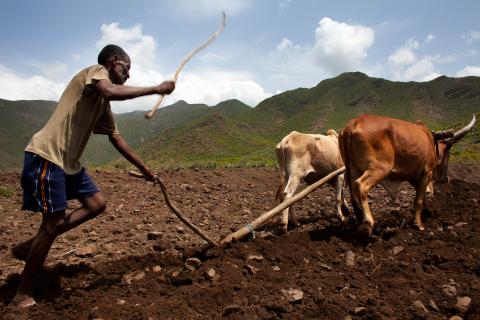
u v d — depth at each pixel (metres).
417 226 6.43
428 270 4.79
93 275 4.74
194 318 3.75
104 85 3.77
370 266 4.95
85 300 4.10
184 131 114.50
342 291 4.21
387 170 5.83
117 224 7.32
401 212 7.48
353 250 5.46
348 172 6.14
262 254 5.14
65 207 3.89
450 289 4.15
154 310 3.80
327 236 6.06
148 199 9.52
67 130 3.89
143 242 6.22
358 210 5.95
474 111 154.38
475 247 5.36
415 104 166.88
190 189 11.15
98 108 4.02
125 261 5.10
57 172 3.82
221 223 7.66
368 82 189.00
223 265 4.64
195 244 6.12
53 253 5.73
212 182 12.52
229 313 3.76
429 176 6.50
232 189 11.66
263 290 4.17
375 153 5.79
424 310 3.79
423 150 6.22
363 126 5.83
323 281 4.43
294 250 5.29
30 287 4.01
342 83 191.25
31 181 3.76
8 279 4.52
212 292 4.09
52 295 4.27
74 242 6.24
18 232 6.82
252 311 3.79
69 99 3.91
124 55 4.26
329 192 11.14
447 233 5.89
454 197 8.62
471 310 3.73
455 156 22.14
